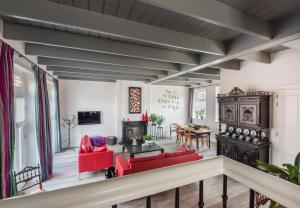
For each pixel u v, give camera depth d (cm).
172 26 224
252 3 175
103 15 191
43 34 230
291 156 348
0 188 212
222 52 273
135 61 357
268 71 387
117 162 352
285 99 357
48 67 423
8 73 230
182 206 277
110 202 58
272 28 211
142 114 738
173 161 321
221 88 504
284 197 59
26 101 366
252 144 379
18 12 157
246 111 402
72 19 177
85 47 251
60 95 623
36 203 49
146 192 64
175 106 837
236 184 344
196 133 620
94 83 673
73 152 571
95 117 670
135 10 188
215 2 169
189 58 331
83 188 55
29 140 372
